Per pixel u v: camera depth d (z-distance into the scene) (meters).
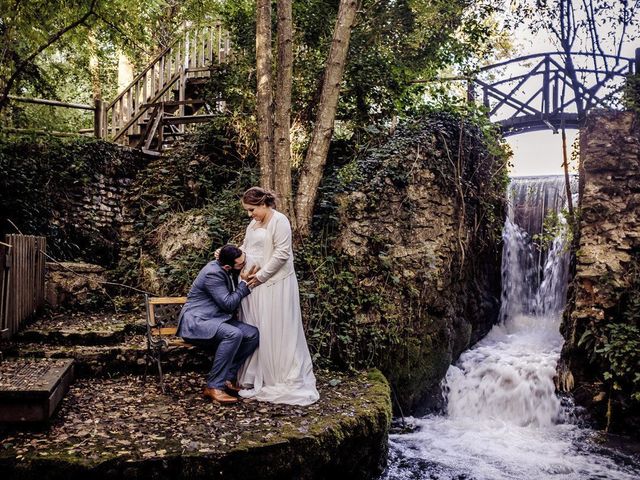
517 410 6.95
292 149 8.33
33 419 3.78
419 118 8.46
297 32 8.43
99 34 10.07
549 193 10.46
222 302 4.68
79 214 8.45
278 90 6.83
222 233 7.25
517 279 10.05
